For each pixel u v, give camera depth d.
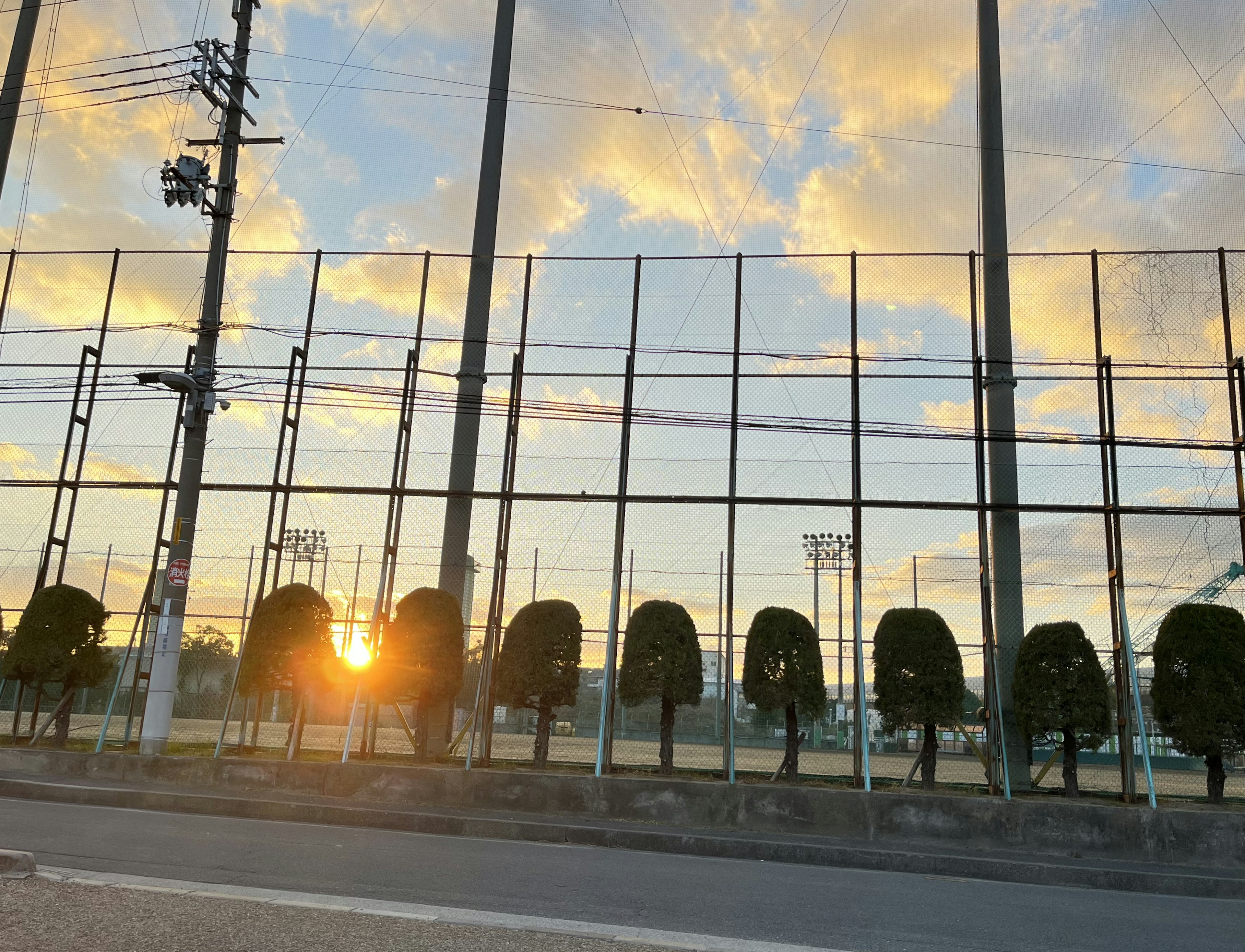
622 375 14.58
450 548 14.87
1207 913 8.23
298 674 14.25
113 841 8.72
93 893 6.26
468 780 12.36
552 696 13.73
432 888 7.29
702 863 9.75
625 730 30.17
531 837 11.03
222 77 15.48
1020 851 10.92
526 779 12.26
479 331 15.55
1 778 13.03
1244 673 11.71
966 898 8.31
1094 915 7.77
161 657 13.96
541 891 7.44
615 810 11.97
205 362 14.91
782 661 13.22
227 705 14.10
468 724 15.86
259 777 12.95
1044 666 12.46
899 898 8.14
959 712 12.72
